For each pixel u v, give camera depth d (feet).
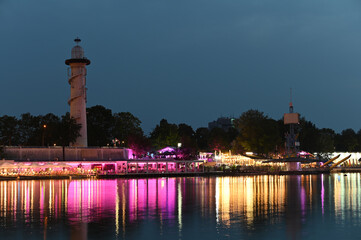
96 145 518.37
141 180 339.16
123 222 127.65
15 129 522.06
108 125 567.18
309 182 307.58
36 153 404.77
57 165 357.82
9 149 395.14
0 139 511.40
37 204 167.53
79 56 459.73
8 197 192.24
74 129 445.37
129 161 413.18
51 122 492.95
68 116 526.16
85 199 185.16
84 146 456.04
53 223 125.49
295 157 480.64
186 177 393.29
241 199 186.09
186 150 494.59
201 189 238.27
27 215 139.74
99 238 107.34
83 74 460.14
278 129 599.16
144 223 126.21
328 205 165.68
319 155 632.38
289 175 445.37
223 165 470.80
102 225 123.03
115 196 198.08
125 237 108.37
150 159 425.69
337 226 121.70
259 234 111.86
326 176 418.10
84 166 413.80
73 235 110.22
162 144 602.44
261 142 526.57
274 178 372.58
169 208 157.48
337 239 106.63
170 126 611.06
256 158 493.36
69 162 398.01
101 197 193.88
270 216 138.51
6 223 125.29
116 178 372.58
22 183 294.46
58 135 450.30
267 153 538.06
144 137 556.10
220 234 111.75
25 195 201.36
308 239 106.63
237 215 140.77
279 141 538.88
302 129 629.92
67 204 167.53
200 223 126.31
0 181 322.14
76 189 237.25
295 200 182.50
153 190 231.50
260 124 534.37
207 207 160.04
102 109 564.30
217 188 245.86
